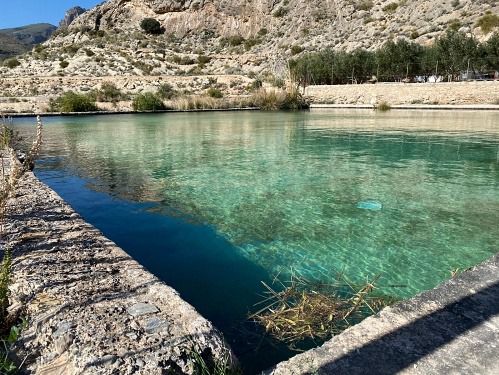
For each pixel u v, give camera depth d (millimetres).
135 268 2959
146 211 5758
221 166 8562
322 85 30516
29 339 2113
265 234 4863
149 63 43156
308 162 8828
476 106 22359
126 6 68812
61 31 66938
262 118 20016
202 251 4418
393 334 1937
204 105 26844
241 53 55125
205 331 2109
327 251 4355
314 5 60781
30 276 2750
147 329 2113
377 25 49875
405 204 5844
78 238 3578
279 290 3521
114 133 14461
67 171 8398
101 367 1811
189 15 66250
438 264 4020
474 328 1961
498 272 2479
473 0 44156
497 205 5758
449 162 8641
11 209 4387
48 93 31234
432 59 30016
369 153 9773
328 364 1767
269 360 2500
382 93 26922
